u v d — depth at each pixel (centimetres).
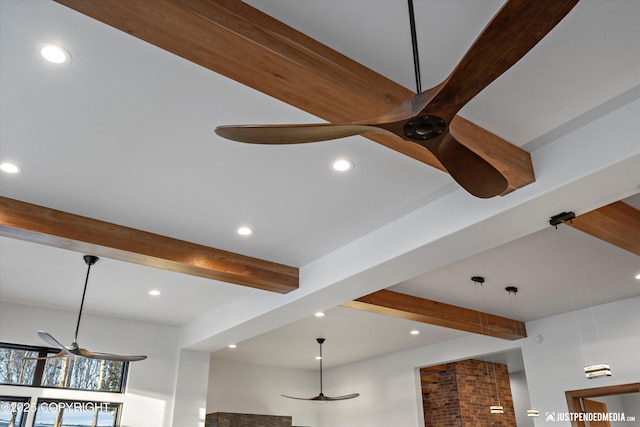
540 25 125
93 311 640
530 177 310
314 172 338
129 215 398
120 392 647
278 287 489
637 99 274
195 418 669
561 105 278
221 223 411
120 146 310
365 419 870
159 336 693
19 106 275
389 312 559
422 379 892
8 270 504
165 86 261
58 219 387
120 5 190
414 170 335
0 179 348
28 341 602
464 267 494
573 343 627
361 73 246
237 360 902
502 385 938
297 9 218
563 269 502
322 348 815
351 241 442
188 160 324
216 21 202
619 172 283
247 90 262
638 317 580
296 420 941
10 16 219
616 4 213
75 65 247
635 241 390
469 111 283
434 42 236
